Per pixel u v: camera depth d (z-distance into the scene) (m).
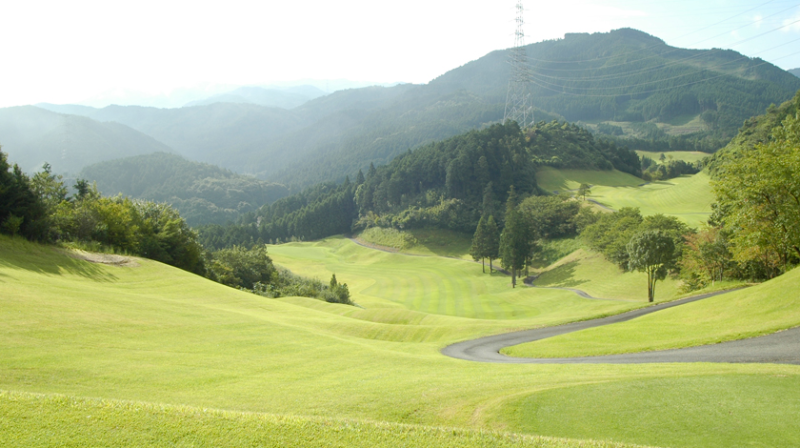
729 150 127.12
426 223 164.88
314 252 166.88
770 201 36.62
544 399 13.66
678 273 68.69
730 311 26.69
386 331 36.66
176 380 16.19
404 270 130.38
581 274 90.50
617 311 38.22
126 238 51.03
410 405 14.27
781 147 39.12
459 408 13.88
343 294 80.69
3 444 7.40
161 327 24.34
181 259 60.28
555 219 121.75
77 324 21.28
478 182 164.50
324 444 8.52
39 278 29.02
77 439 7.85
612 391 13.82
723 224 53.91
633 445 9.71
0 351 15.95
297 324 34.59
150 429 8.48
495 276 111.25
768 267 42.25
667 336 24.73
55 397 9.68
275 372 19.00
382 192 187.50
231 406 13.70
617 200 137.25
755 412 11.55
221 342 23.61
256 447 8.17
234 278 77.44
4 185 38.00
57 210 46.84
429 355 25.89
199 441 8.20
